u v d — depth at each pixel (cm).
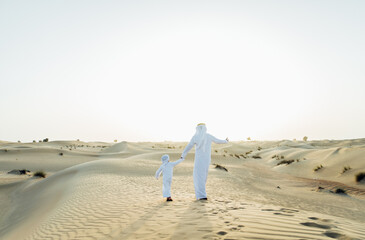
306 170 2430
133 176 1722
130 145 6688
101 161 2433
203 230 427
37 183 1852
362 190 1477
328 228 411
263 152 5372
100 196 987
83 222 662
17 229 882
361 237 366
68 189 1322
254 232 389
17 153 4256
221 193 1244
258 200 1134
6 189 1858
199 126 800
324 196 1352
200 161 778
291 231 389
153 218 577
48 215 880
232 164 3412
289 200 1204
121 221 605
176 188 1314
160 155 3500
